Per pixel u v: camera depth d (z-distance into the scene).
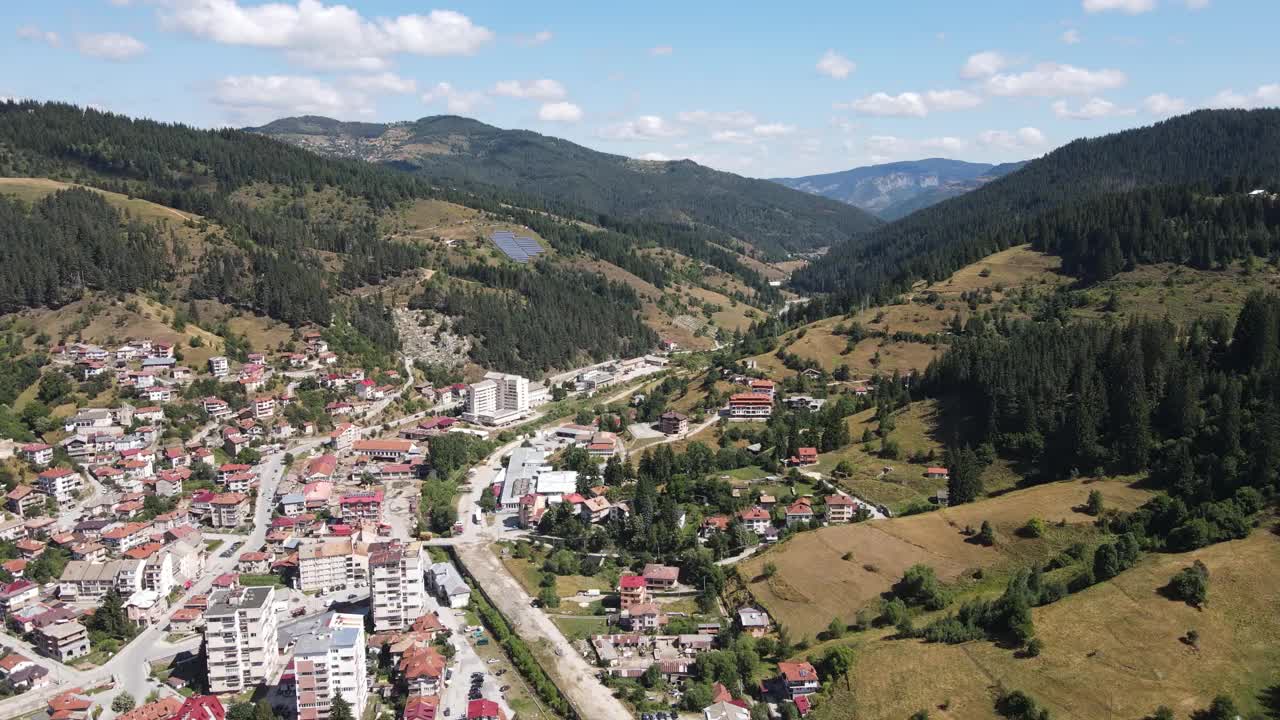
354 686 181.75
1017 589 188.75
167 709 184.00
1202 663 160.88
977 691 166.38
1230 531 191.88
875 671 178.00
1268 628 165.62
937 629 185.75
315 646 181.00
